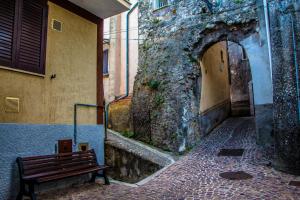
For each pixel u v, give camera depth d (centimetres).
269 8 805
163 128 1120
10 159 571
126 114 1349
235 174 691
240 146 1006
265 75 1012
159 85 1195
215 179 661
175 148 1050
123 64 1574
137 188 643
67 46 746
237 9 1098
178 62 1176
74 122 741
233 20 1092
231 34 1118
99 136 822
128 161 857
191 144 1095
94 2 781
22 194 543
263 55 1027
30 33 646
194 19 1196
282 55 739
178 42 1212
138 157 841
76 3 784
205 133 1256
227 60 1953
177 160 918
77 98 761
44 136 650
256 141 1016
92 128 797
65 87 725
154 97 1199
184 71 1151
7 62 586
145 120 1205
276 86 750
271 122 968
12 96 591
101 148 826
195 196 549
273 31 780
